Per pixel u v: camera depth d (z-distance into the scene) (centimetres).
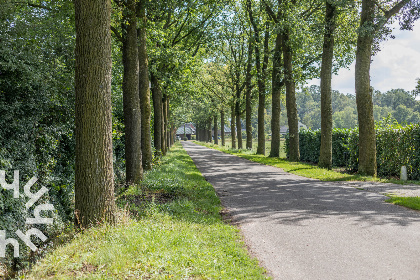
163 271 431
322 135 1791
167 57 1758
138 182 1176
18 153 727
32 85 771
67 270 430
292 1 2080
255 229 657
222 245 557
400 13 1503
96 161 620
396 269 434
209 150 4262
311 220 700
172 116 5125
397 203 820
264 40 2673
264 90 2878
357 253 499
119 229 577
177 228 638
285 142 2722
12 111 709
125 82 1175
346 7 1669
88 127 617
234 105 4059
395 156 1457
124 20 1120
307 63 2302
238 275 435
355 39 1948
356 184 1186
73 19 964
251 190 1128
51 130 863
